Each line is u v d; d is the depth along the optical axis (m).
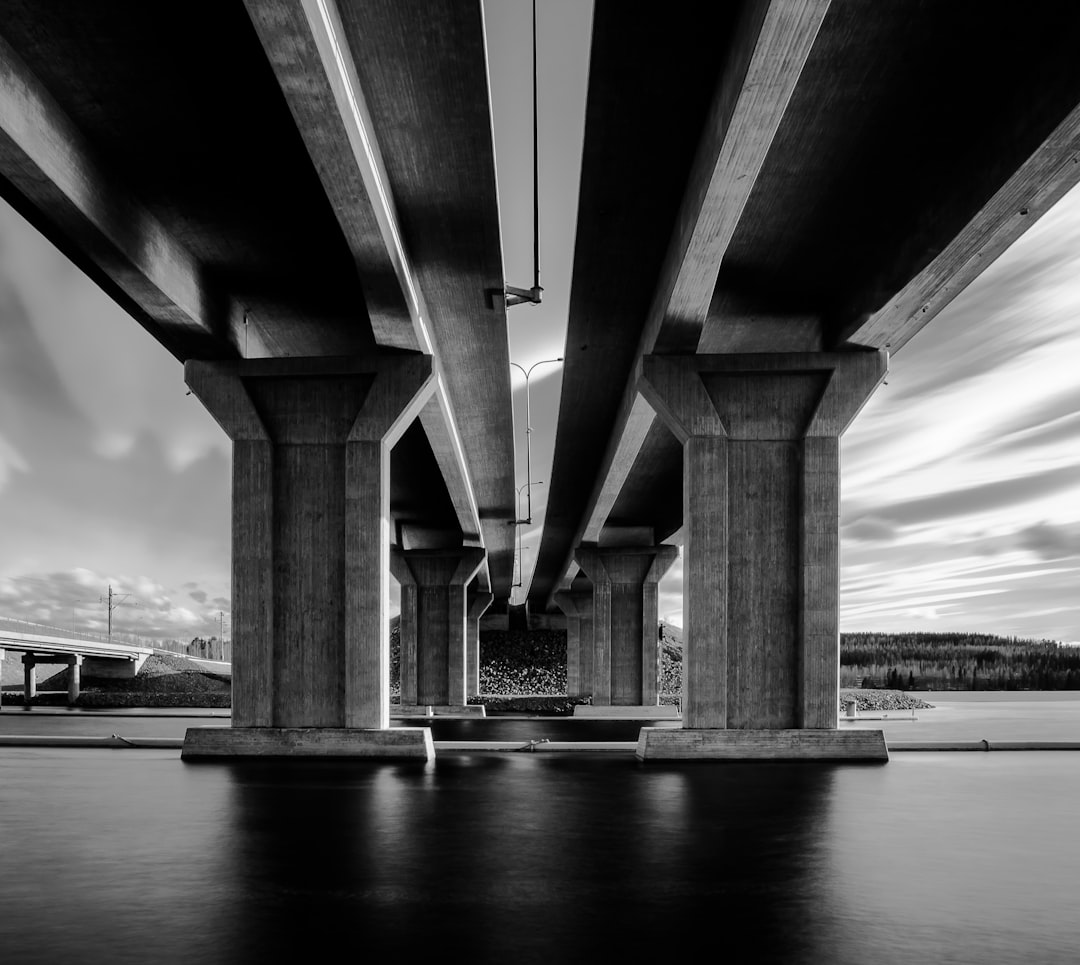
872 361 25.88
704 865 10.95
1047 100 15.40
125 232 20.58
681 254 21.53
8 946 7.66
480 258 24.41
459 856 11.41
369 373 26.14
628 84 17.53
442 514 60.66
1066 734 38.78
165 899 9.23
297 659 25.92
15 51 16.34
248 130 18.47
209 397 26.22
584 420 40.09
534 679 104.38
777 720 25.69
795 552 26.06
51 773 21.48
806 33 13.85
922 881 10.23
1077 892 9.77
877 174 19.75
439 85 17.31
